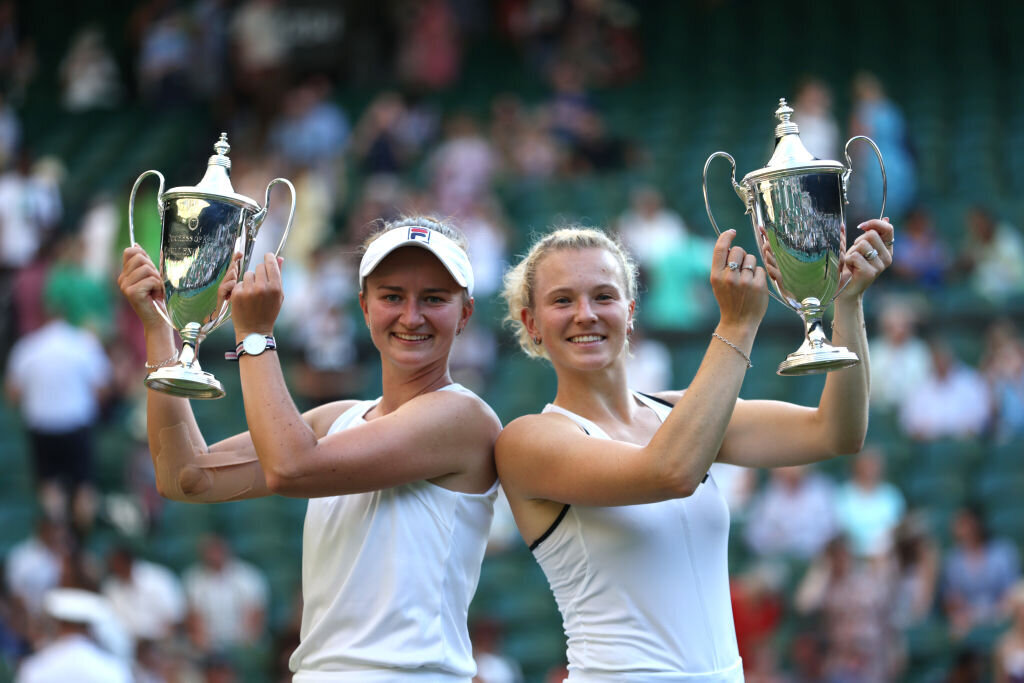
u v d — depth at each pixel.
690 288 32.03
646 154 41.06
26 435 31.05
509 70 46.62
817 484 26.62
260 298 8.98
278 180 9.46
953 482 27.86
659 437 8.49
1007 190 39.38
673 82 46.12
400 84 46.72
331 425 10.16
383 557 9.39
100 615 18.89
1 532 27.44
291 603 26.36
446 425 9.43
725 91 45.31
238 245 9.40
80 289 30.56
